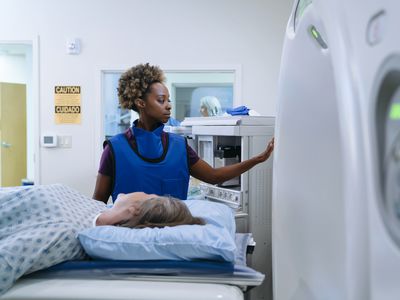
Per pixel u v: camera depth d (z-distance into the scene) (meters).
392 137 0.32
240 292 0.89
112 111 3.53
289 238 0.63
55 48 3.39
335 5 0.42
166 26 3.39
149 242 0.94
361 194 0.35
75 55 3.40
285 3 3.36
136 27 3.39
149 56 3.40
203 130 2.04
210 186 2.02
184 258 0.95
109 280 0.92
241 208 1.78
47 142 3.42
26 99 5.76
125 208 1.11
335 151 0.44
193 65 3.40
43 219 1.00
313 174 0.52
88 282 0.90
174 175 1.67
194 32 3.39
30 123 5.77
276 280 0.71
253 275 0.91
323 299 0.49
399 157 0.31
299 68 0.57
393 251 0.32
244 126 1.77
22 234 0.92
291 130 0.61
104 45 3.39
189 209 1.20
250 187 1.79
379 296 0.34
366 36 0.37
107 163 1.62
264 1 3.37
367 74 0.36
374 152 0.34
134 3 3.38
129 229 1.01
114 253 0.95
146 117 1.70
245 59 3.40
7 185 5.58
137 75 1.65
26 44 3.45
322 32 0.47
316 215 0.51
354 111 0.36
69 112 3.42
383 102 0.33
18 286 0.87
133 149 1.63
